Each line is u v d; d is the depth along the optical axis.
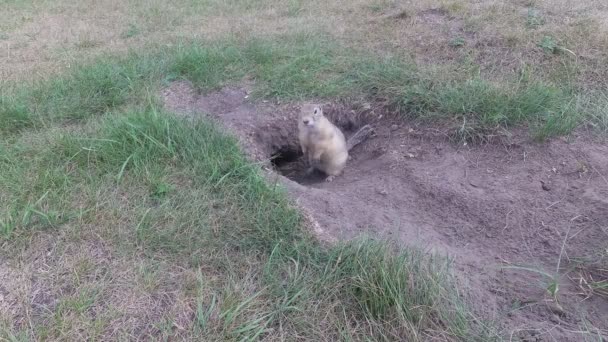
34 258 0.66
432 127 1.04
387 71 1.18
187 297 0.61
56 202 0.75
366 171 1.02
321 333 0.58
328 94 1.16
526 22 1.35
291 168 1.20
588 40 1.22
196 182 0.81
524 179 0.88
